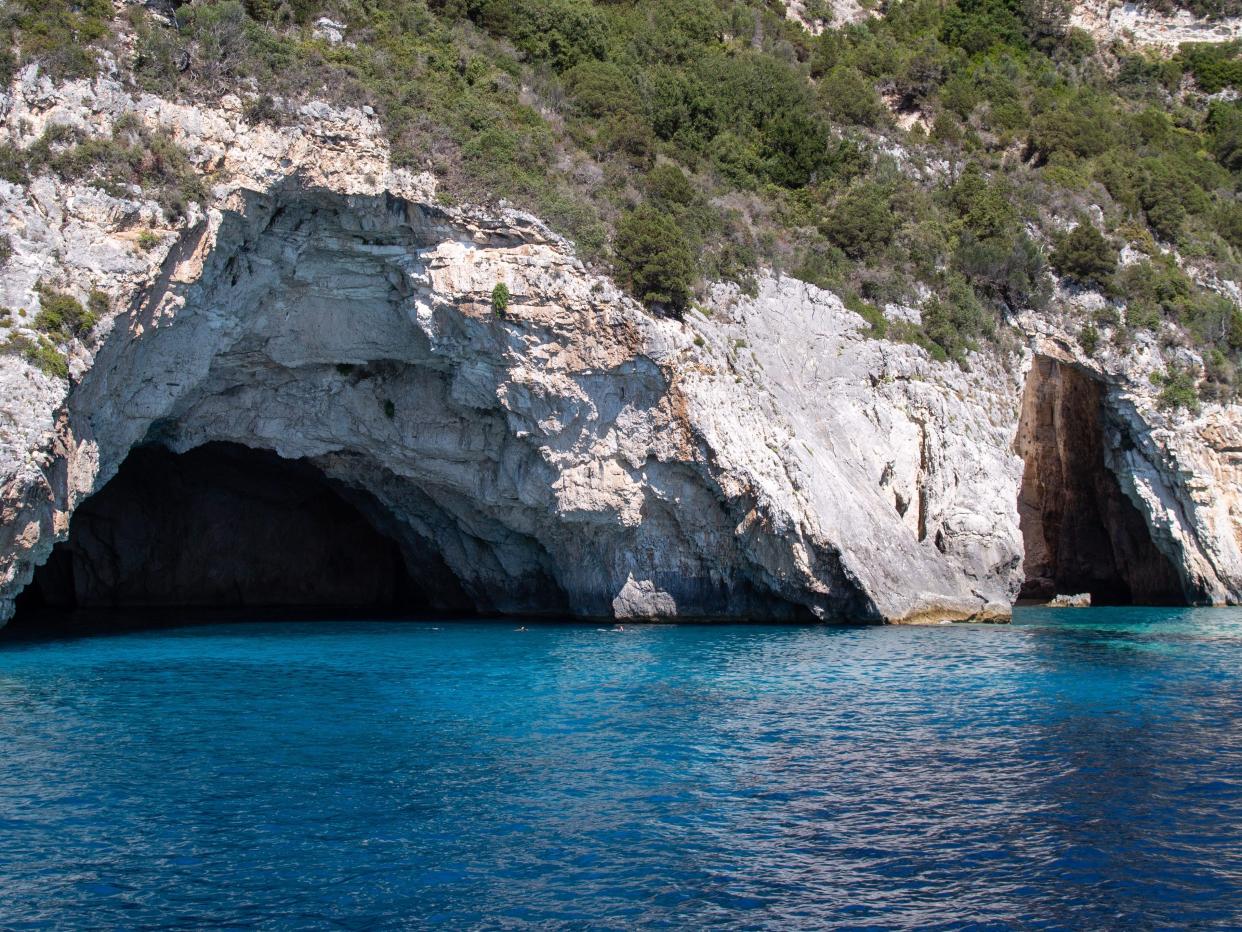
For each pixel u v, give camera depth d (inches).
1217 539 2132.1
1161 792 688.4
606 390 1563.7
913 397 1849.2
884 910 515.2
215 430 1608.0
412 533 1915.6
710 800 665.6
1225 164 3014.3
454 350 1535.4
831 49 2839.6
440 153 1529.3
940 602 1711.4
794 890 535.5
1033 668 1177.4
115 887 531.2
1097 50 3467.0
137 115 1347.2
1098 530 2460.6
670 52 2405.3
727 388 1611.7
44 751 767.7
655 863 566.6
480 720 876.6
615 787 688.4
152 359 1379.2
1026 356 2126.0
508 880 542.9
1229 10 3629.4
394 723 864.9
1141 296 2258.9
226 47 1435.8
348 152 1444.4
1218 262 2470.5
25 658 1235.9
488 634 1505.9
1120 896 532.4
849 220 2055.9
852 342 1847.9
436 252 1491.1
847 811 647.8
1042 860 575.2
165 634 1503.4
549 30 2122.3
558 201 1598.2
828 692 1014.4
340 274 1519.4
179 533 2060.8
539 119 1814.7
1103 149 2640.3
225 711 912.3
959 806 658.2
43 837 594.6
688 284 1631.4
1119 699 992.2
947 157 2445.9
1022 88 2920.8
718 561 1673.2
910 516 1809.8
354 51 1611.7
